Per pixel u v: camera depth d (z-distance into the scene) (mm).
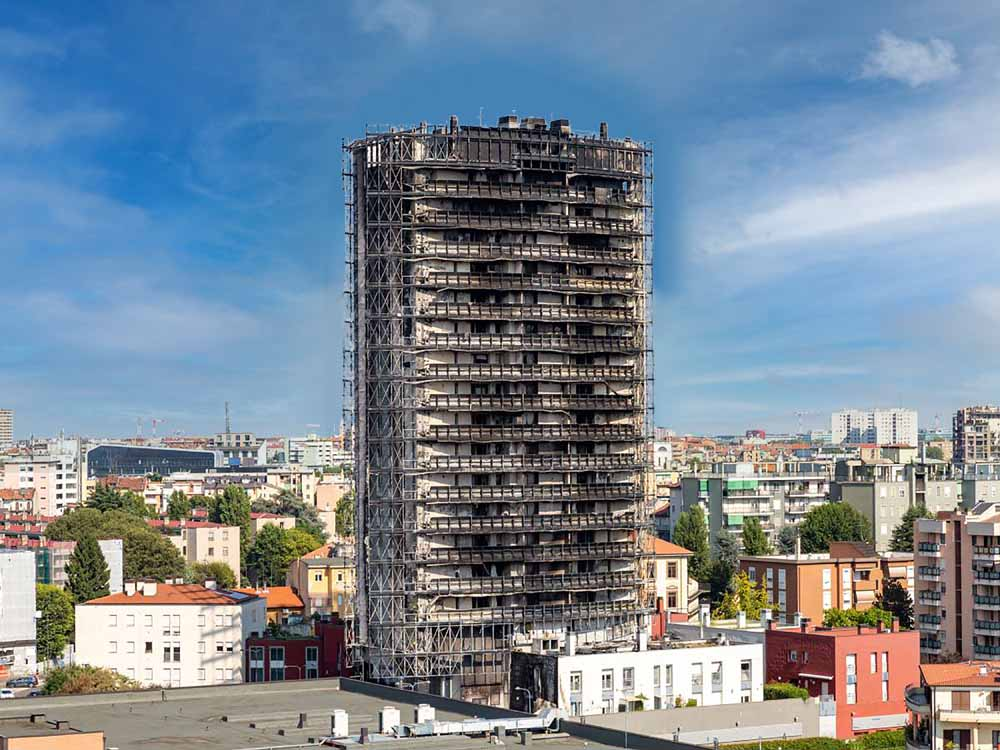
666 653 191000
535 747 114938
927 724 167000
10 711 134125
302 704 139000
